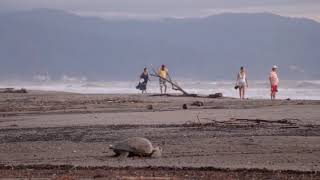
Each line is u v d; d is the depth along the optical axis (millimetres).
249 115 86375
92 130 72875
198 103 105125
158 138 65562
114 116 87625
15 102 114938
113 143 63094
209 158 54719
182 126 74875
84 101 115812
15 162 54406
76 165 51938
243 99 120688
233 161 53312
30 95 132250
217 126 74188
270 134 66938
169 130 71500
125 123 79188
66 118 86188
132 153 55688
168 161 53469
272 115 86125
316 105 101562
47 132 71875
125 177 46344
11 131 73438
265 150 58000
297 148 58656
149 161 53531
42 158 56062
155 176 46812
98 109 100250
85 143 63500
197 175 47156
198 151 57969
